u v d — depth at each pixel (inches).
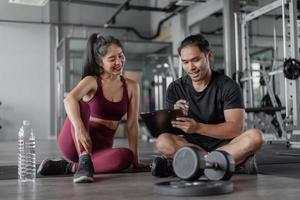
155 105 360.2
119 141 294.5
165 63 355.6
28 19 383.9
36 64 386.0
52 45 390.9
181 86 85.3
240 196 56.1
